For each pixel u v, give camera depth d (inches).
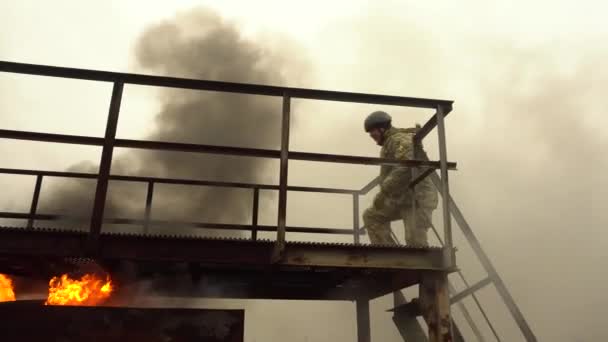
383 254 173.0
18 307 144.4
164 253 159.3
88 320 146.2
